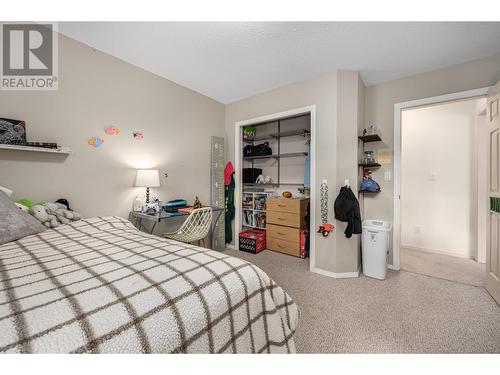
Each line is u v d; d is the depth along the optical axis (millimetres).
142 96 2373
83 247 1086
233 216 3387
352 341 1368
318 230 2445
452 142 3070
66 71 1839
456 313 1668
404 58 2154
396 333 1444
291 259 2877
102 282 688
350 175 2385
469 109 2965
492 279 1903
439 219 3150
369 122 2727
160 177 2559
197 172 3020
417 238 3305
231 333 721
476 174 2867
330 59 2191
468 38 1846
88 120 1967
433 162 3193
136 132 2322
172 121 2688
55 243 1159
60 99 1808
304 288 2088
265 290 902
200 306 660
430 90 2363
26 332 462
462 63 2203
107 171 2100
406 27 1729
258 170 3713
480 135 2799
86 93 1954
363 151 2736
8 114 1587
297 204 2961
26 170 1640
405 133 3383
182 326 599
